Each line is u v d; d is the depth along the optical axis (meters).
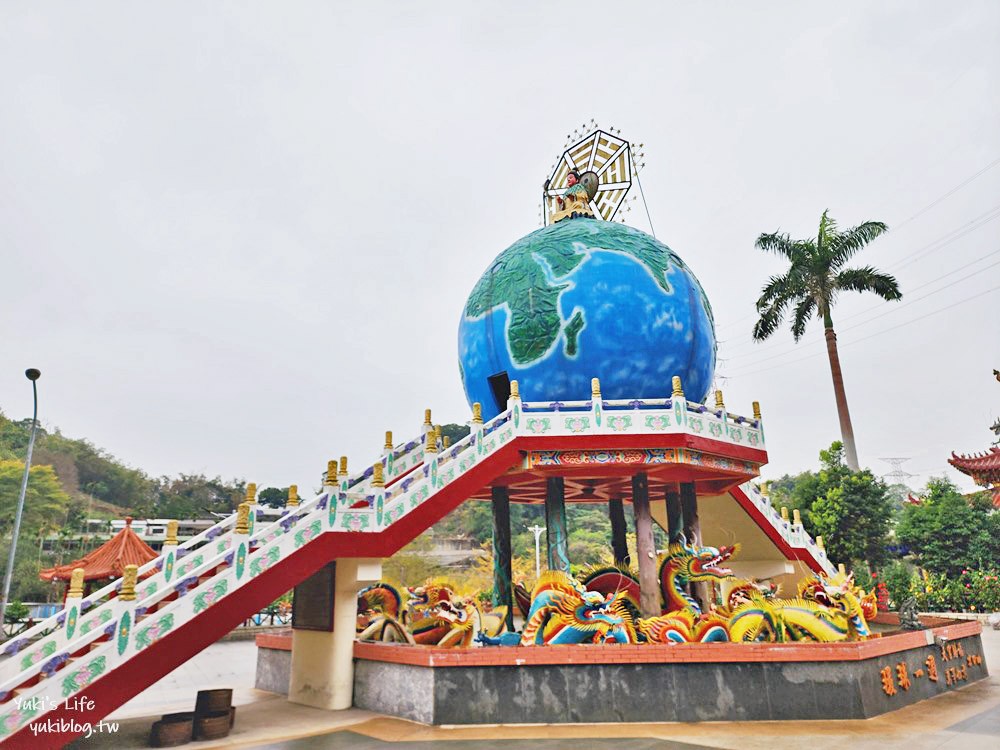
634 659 14.27
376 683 15.81
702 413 18.53
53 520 93.06
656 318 18.58
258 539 14.33
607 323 18.31
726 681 14.10
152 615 12.12
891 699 14.77
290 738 13.20
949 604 39.03
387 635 18.30
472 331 20.42
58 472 126.06
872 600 16.94
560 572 16.41
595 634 15.40
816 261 39.75
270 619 46.91
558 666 14.30
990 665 21.89
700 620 15.73
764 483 27.00
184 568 14.04
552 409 18.11
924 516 45.47
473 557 74.31
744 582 18.41
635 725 13.65
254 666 28.03
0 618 31.86
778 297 41.19
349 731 13.69
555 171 26.77
